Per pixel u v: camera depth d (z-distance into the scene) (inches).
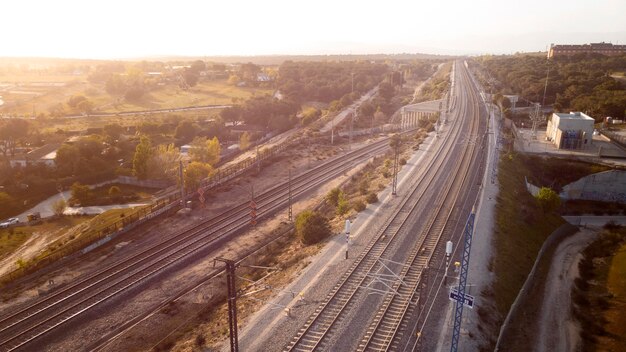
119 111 7687.0
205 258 2576.3
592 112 5383.9
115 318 1996.8
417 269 2073.1
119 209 3380.9
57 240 2874.0
